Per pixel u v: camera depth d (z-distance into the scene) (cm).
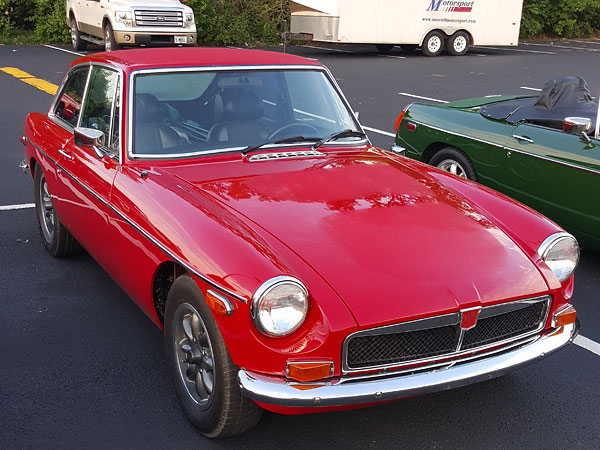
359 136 434
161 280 344
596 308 476
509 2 2262
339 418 335
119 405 341
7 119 1045
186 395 320
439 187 377
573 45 2841
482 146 602
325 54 2156
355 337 271
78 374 368
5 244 554
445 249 308
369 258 293
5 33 2123
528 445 318
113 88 400
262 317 263
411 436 322
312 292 273
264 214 319
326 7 1994
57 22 2100
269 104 414
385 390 273
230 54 435
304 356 268
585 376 384
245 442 314
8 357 383
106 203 372
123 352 393
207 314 289
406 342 281
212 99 400
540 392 365
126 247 356
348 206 333
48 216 529
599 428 334
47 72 1508
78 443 310
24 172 772
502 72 1842
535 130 564
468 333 293
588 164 512
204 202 326
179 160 377
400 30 2119
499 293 292
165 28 1641
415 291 280
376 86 1518
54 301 455
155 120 383
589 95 585
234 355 277
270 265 273
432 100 1350
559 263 324
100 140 404
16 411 333
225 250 285
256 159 384
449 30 2200
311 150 405
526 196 572
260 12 2420
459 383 287
